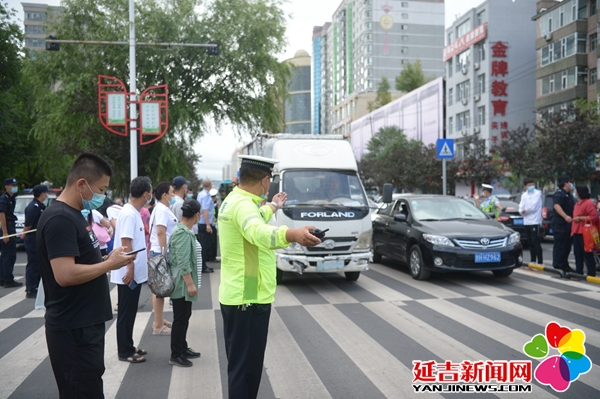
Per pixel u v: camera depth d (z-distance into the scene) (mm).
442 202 10906
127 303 5113
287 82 23500
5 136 23781
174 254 4973
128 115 20078
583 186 9234
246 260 3305
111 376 4676
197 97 21297
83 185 2969
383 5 92188
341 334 5973
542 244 15820
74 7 20359
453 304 7508
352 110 91250
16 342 5883
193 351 5285
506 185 32188
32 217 8523
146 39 20078
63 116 20312
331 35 121500
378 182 43156
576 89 32125
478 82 43688
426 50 93562
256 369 3352
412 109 56531
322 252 8906
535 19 36312
